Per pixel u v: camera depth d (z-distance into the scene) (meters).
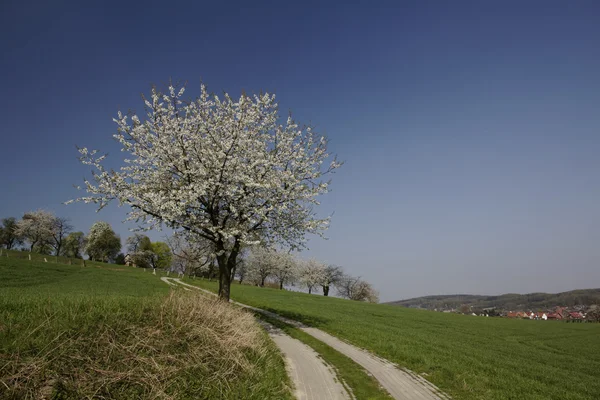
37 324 8.59
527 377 15.43
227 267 20.66
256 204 20.12
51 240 87.56
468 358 17.09
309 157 22.33
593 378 17.53
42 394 6.57
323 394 10.86
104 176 17.56
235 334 11.94
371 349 17.62
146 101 18.27
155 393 7.64
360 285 104.94
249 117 19.48
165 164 18.36
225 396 8.58
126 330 9.59
